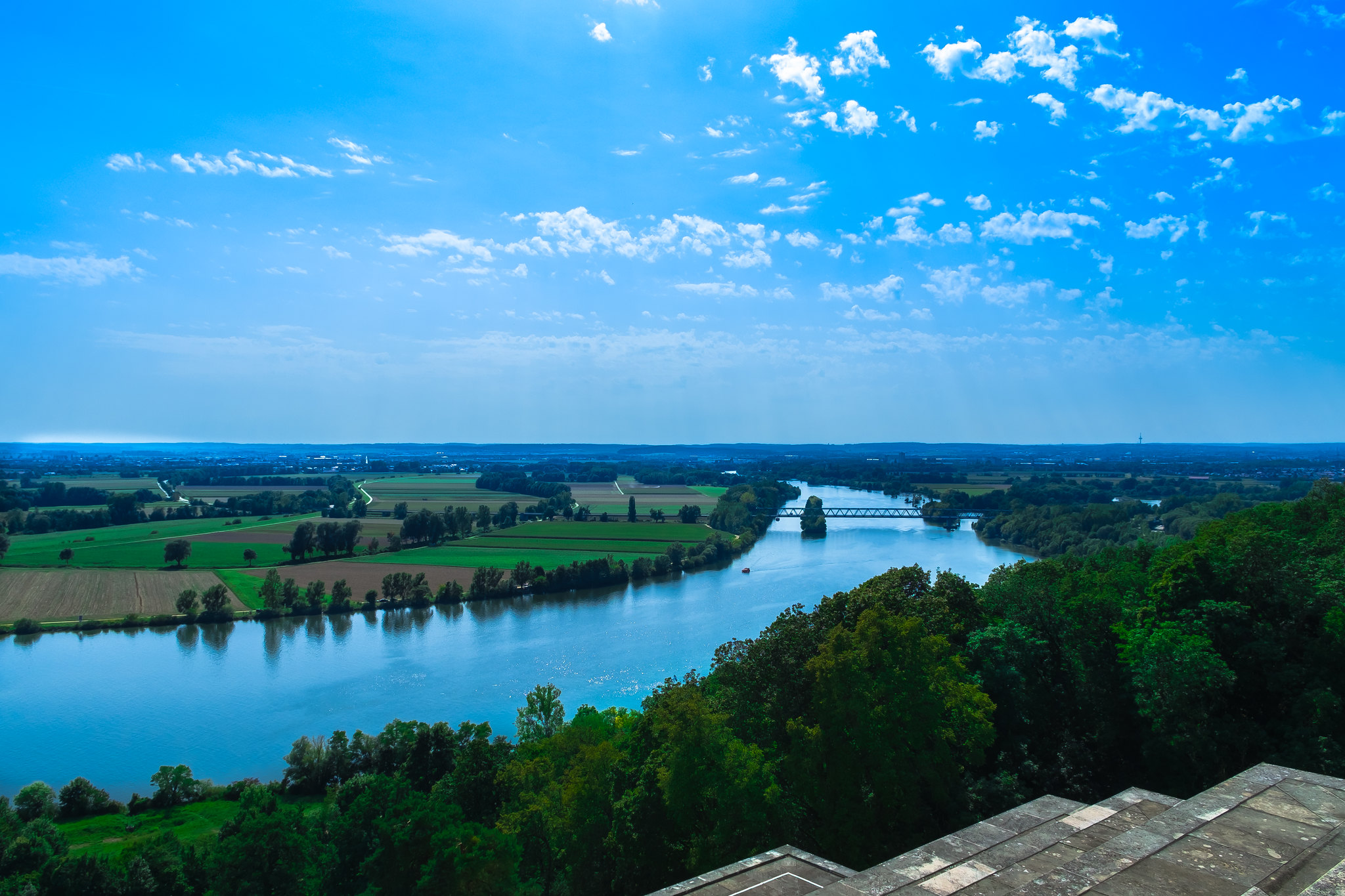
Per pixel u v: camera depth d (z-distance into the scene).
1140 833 14.48
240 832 56.09
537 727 80.56
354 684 131.25
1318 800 15.30
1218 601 56.91
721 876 17.75
